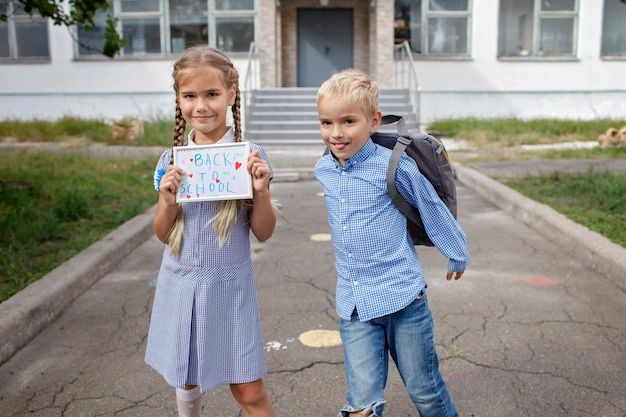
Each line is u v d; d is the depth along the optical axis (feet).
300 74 64.34
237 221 7.60
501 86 59.00
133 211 23.18
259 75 57.16
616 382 10.37
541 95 59.21
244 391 7.85
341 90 7.30
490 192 27.14
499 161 37.22
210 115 7.36
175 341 7.54
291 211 25.63
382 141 8.04
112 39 25.89
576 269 16.69
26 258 16.89
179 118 7.82
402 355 7.69
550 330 12.61
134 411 9.81
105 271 17.11
